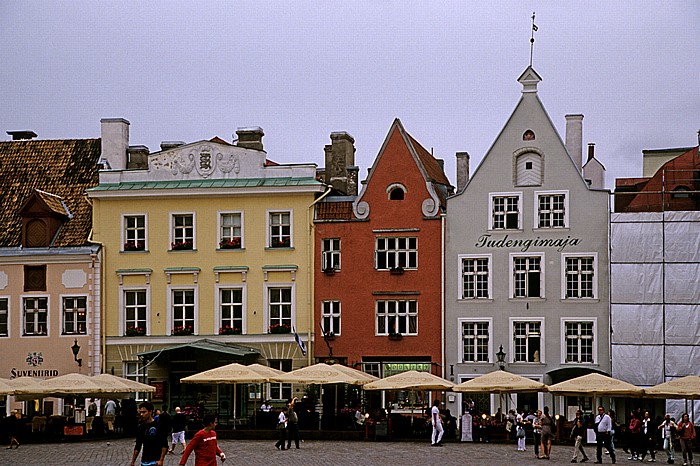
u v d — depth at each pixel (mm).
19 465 37000
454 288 57625
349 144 65188
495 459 40875
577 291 56656
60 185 64750
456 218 57969
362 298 58438
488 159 57969
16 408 60625
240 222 60219
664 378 55344
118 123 64500
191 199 60562
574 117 61625
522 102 57906
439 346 57406
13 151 66875
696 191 56188
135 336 60156
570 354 56406
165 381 59312
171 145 67125
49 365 60625
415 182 58500
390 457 40969
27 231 61906
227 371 50688
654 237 56031
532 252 57062
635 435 43625
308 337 58750
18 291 61312
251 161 60500
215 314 59844
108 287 60812
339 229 59094
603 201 56656
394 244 58656
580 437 41688
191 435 52438
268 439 51438
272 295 59688
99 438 51875
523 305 56844
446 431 51781
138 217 61125
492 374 49688
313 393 58188
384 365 57938
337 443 48906
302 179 59656
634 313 55812
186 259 60375
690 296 55531
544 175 57281
